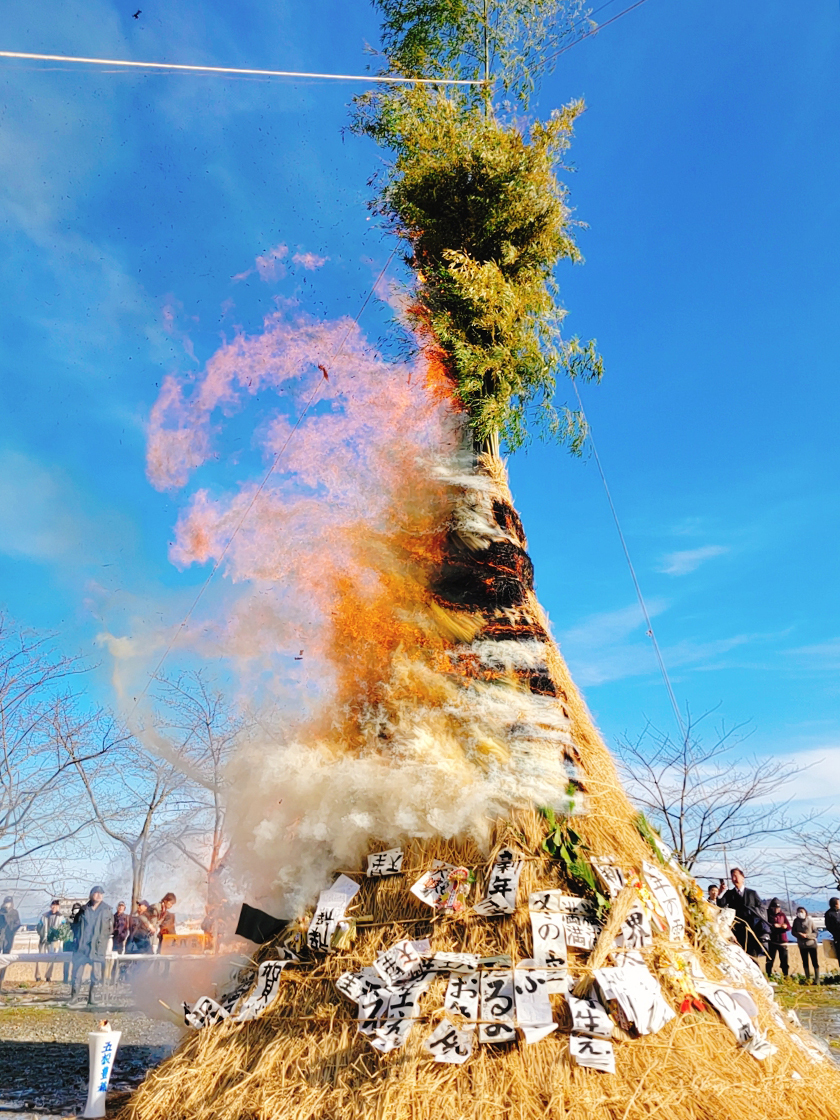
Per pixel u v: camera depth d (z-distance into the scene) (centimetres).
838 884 1363
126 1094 465
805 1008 766
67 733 1116
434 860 392
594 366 597
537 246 573
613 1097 302
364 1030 337
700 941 402
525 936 354
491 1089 307
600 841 398
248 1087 338
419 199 568
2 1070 539
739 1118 300
